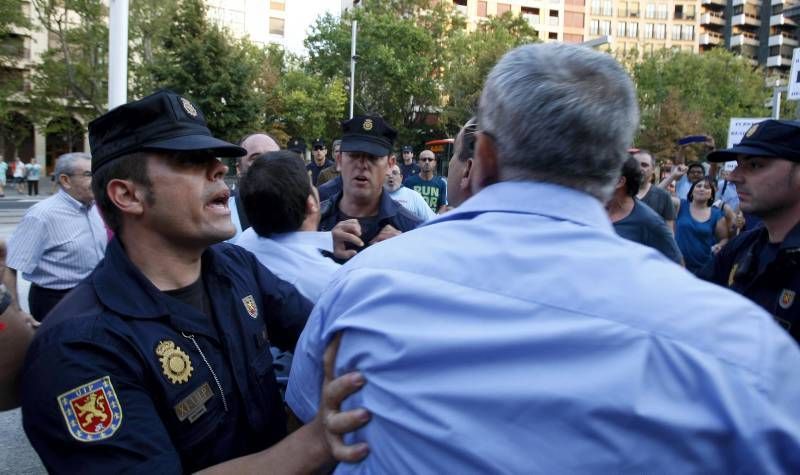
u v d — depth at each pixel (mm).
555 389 815
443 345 877
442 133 44969
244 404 1461
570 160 960
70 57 26516
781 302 2111
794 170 2197
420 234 1027
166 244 1438
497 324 877
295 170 2215
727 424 782
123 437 1181
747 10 84562
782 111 43219
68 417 1176
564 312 857
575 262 897
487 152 1057
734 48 85125
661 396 803
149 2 24141
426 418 874
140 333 1308
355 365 979
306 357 1123
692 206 5746
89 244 3961
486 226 975
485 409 844
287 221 2207
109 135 1412
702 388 796
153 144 1364
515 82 985
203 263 1562
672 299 854
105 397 1195
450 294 910
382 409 924
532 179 997
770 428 776
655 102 47156
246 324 1550
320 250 2299
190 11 22234
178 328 1365
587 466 798
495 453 827
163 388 1302
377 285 974
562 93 939
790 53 84250
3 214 16453
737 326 836
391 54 38188
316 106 33375
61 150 38844
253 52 34094
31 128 34938
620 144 983
